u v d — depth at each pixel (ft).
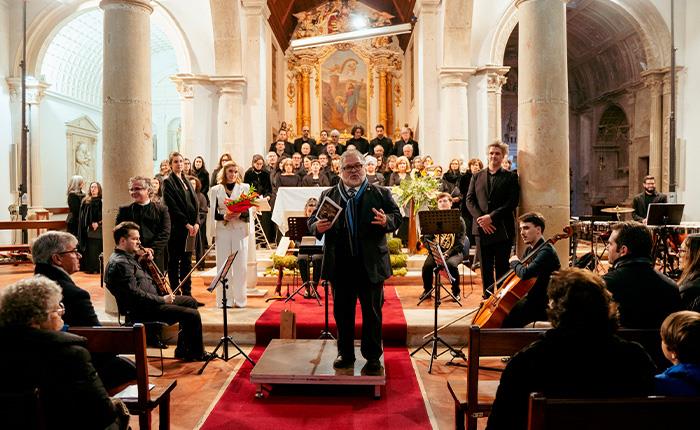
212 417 12.84
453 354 17.52
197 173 34.17
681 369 7.56
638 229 10.94
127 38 20.10
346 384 13.79
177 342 17.58
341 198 13.83
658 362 9.47
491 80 37.96
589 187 66.85
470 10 36.70
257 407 13.44
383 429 12.18
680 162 41.04
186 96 38.75
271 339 18.94
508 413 6.84
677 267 31.19
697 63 40.04
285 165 34.88
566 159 19.24
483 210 19.17
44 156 48.83
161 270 19.95
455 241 23.56
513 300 15.20
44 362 7.25
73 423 7.38
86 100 56.59
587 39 58.49
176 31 38.52
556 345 6.64
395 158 35.32
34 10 40.78
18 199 41.34
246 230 22.04
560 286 6.88
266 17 42.06
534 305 15.28
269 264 29.35
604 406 5.74
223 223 21.76
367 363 14.17
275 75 49.73
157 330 15.87
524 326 15.57
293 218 21.12
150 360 17.13
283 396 14.14
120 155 20.15
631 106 55.47
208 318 19.88
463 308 21.44
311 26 57.77
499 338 9.75
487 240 18.86
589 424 5.75
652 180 33.30
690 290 10.96
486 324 15.29
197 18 38.58
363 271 13.65
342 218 13.73
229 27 37.29
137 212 19.51
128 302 15.87
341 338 14.37
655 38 41.70
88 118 56.49
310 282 23.27
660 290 10.50
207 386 14.89
